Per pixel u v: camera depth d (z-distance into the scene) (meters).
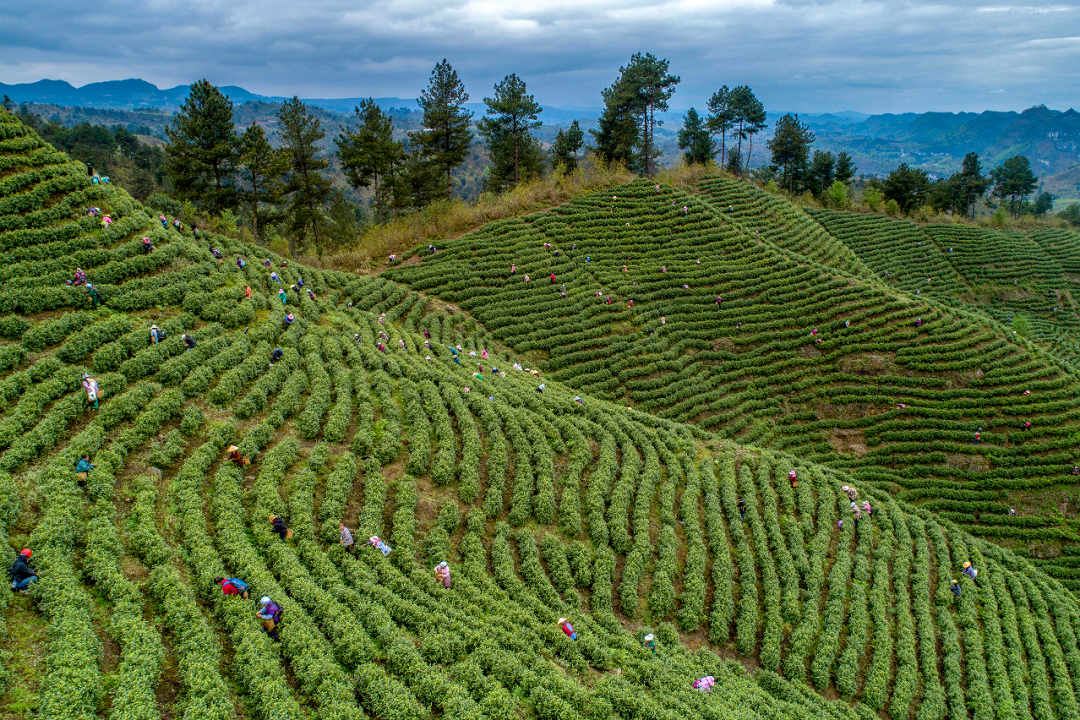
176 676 17.81
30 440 24.28
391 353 41.88
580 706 20.62
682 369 55.03
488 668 21.20
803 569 32.81
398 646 20.33
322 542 25.25
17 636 17.34
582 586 28.48
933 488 48.78
